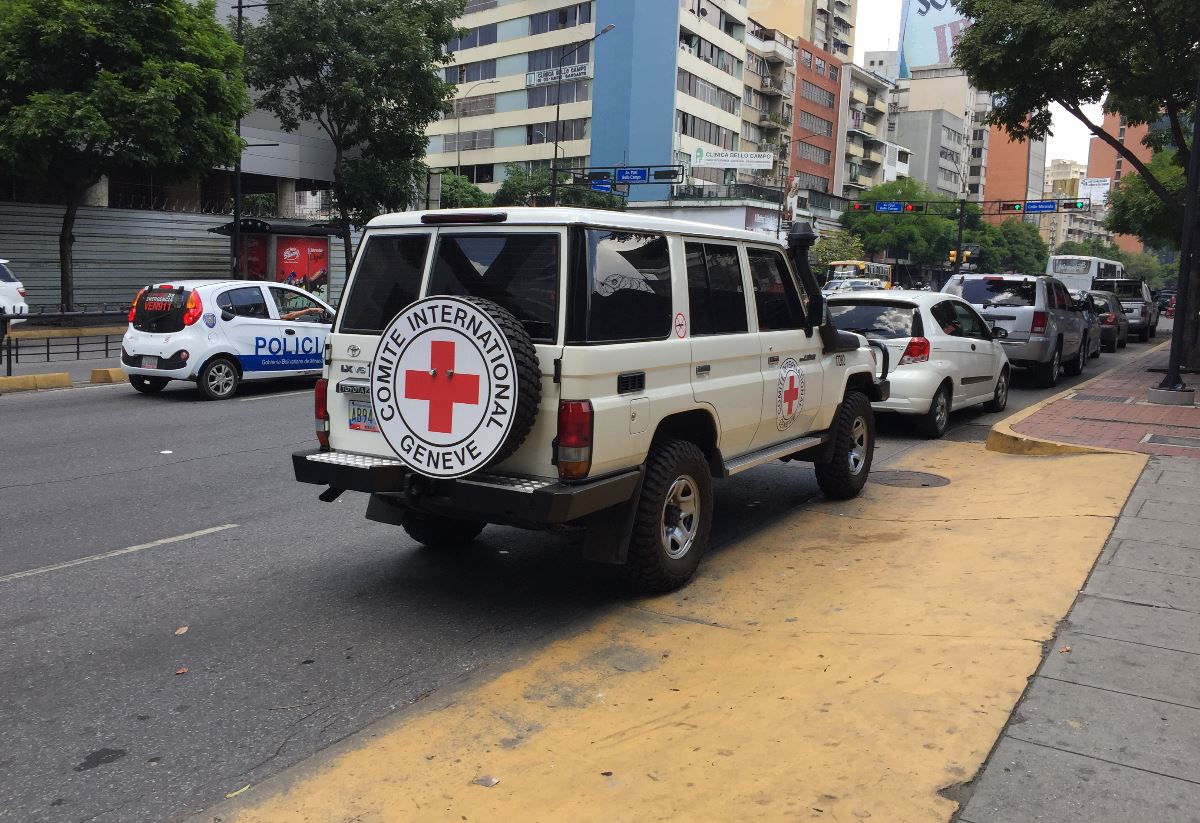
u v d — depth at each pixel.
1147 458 8.33
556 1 67.88
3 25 20.86
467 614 5.13
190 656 4.54
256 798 3.27
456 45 74.25
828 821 2.93
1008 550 5.81
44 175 22.94
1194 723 3.49
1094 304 22.25
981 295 15.48
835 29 105.44
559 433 4.54
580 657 4.48
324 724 3.84
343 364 5.24
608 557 4.99
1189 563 5.38
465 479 4.69
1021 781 3.11
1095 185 76.06
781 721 3.64
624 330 4.82
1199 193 15.47
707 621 4.95
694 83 68.81
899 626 4.64
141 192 31.80
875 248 81.75
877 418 11.60
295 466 5.17
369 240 5.24
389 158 33.47
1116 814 2.92
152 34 22.64
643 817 3.02
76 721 3.87
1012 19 15.79
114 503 7.49
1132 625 4.45
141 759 3.56
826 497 7.65
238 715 3.93
